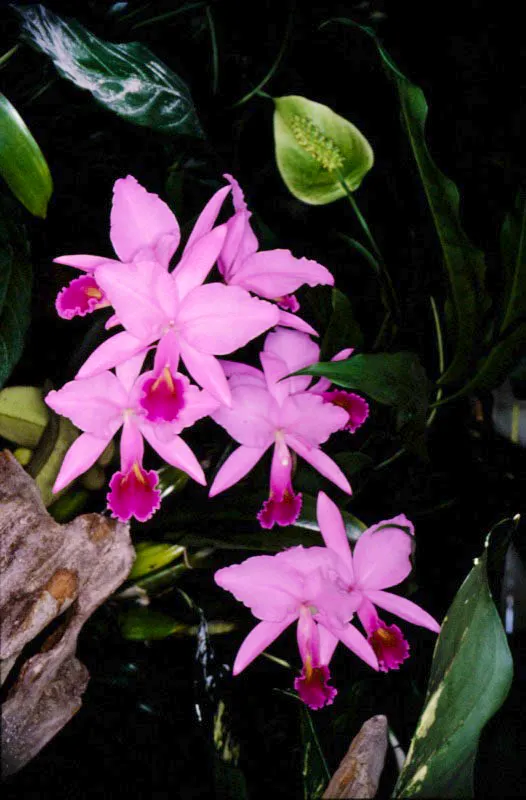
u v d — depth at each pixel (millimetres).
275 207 1395
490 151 1385
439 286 1334
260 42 1373
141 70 1221
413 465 1288
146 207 1085
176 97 1231
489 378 1243
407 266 1379
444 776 1049
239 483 1202
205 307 1075
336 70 1389
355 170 1242
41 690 1073
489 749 1150
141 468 1128
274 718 1168
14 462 1098
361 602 1143
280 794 1124
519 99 1384
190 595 1213
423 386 1159
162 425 1108
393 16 1381
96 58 1204
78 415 1104
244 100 1324
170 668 1179
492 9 1379
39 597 1069
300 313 1311
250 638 1130
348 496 1218
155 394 1092
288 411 1147
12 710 1065
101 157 1338
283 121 1227
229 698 1166
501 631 1051
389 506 1285
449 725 1053
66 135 1336
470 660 1057
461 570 1256
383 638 1139
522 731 1162
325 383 1186
